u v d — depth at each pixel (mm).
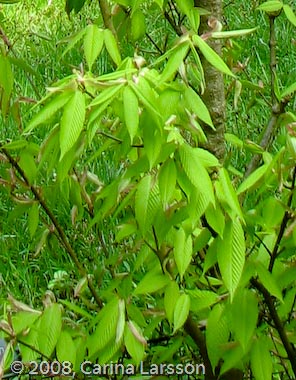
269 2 1756
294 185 1554
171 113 1414
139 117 1406
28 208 1831
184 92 1438
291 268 1628
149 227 1478
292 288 1680
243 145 1783
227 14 4090
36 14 4426
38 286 2639
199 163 1407
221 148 1775
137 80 1381
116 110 1411
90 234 2561
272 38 1828
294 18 1737
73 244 2588
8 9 4449
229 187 1440
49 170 1557
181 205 1489
